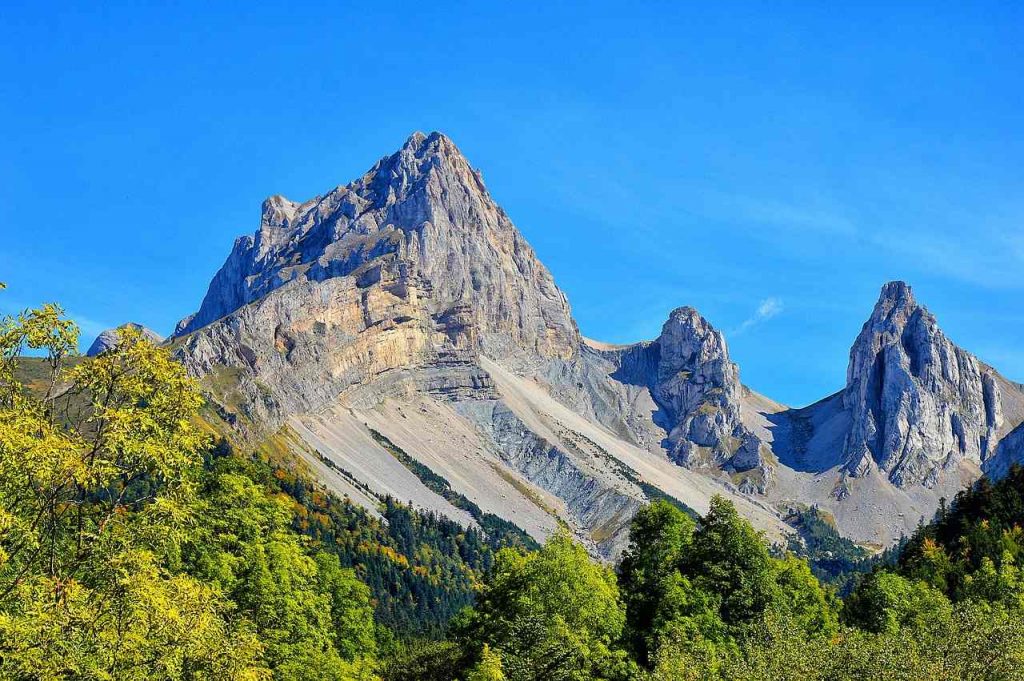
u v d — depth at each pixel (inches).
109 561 1590.8
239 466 3693.4
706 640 3415.4
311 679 2935.5
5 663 1430.9
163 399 1720.0
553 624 3253.0
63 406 1691.7
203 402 1771.7
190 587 1708.9
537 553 3698.3
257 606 2967.5
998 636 2824.8
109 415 1614.2
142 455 1657.2
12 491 1560.0
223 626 1819.6
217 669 1678.2
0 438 1497.3
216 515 3085.6
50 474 1530.5
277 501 3651.6
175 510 1697.8
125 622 1569.9
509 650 3221.0
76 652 1482.5
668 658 3014.3
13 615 1498.5
